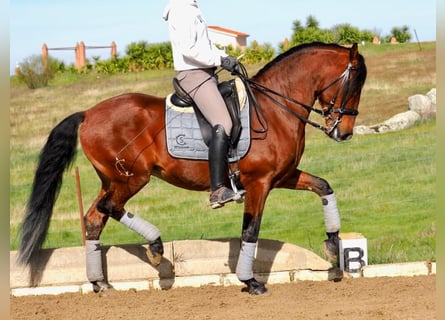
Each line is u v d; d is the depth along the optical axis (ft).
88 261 30.09
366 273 31.73
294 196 52.44
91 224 29.89
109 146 28.91
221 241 31.55
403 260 35.76
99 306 28.48
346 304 27.20
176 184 29.48
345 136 29.09
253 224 28.55
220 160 27.32
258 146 28.12
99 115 29.35
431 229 43.21
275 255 31.30
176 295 29.76
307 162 56.70
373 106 69.31
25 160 61.67
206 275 31.24
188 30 27.14
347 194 50.65
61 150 29.66
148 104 29.25
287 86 28.91
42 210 29.71
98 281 30.45
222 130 27.30
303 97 28.96
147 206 51.08
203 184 28.96
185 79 28.02
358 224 45.73
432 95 66.90
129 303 28.78
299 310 26.58
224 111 27.55
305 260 31.27
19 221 48.24
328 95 28.89
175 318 26.22
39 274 31.07
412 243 40.50
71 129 29.63
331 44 29.43
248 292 29.63
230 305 27.91
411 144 59.26
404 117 63.57
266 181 28.37
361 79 28.73
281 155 28.30
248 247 28.73
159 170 29.27
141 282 31.04
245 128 28.07
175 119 28.55
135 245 31.60
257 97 28.71
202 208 50.55
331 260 31.99
